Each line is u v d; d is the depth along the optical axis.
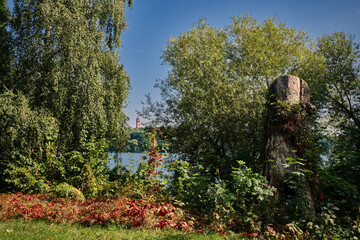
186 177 6.45
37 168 7.79
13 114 8.28
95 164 8.19
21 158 7.98
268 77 11.94
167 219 5.04
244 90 10.80
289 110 6.31
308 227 4.66
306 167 6.09
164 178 7.02
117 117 12.64
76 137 10.41
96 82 11.09
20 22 10.29
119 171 8.55
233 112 10.09
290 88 6.71
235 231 4.81
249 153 9.16
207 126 10.50
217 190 5.31
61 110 10.19
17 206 5.56
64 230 4.54
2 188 8.51
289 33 13.22
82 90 10.44
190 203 5.99
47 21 9.94
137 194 6.46
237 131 10.11
